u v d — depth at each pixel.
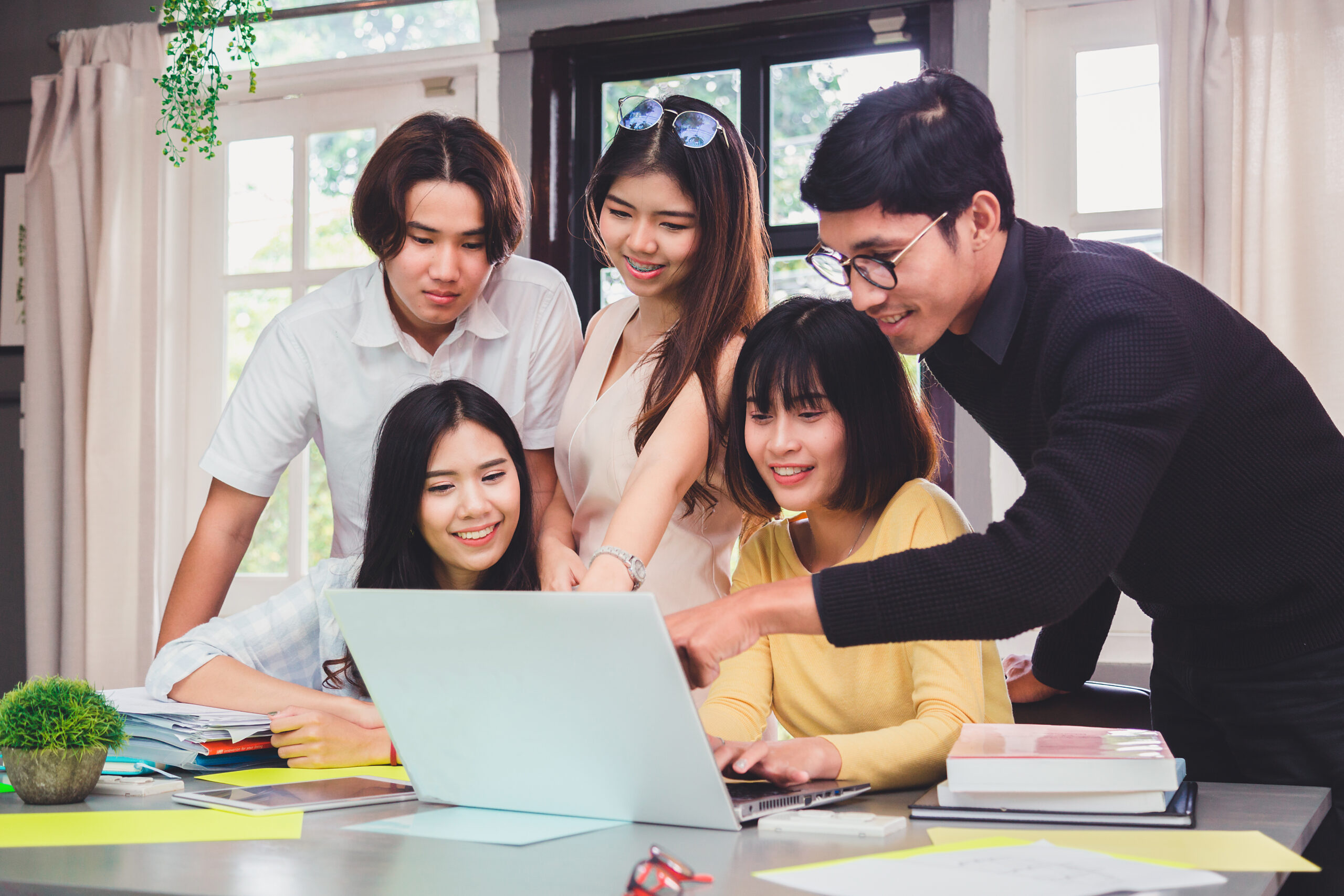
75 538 2.87
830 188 1.08
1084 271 1.09
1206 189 2.16
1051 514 0.94
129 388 2.91
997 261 1.15
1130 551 1.24
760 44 2.68
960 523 1.34
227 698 1.39
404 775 1.24
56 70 3.08
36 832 0.96
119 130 2.91
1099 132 2.47
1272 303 2.14
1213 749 1.33
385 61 2.89
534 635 0.93
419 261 1.57
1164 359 1.00
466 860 0.84
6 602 3.05
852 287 1.12
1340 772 1.18
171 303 3.06
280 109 3.03
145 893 0.77
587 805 0.99
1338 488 1.21
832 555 1.42
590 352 1.71
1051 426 1.02
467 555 1.46
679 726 0.90
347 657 1.51
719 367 1.46
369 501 1.50
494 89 2.79
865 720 1.29
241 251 3.08
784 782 1.06
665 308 1.58
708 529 1.59
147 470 2.92
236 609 3.00
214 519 1.79
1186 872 0.74
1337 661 1.19
